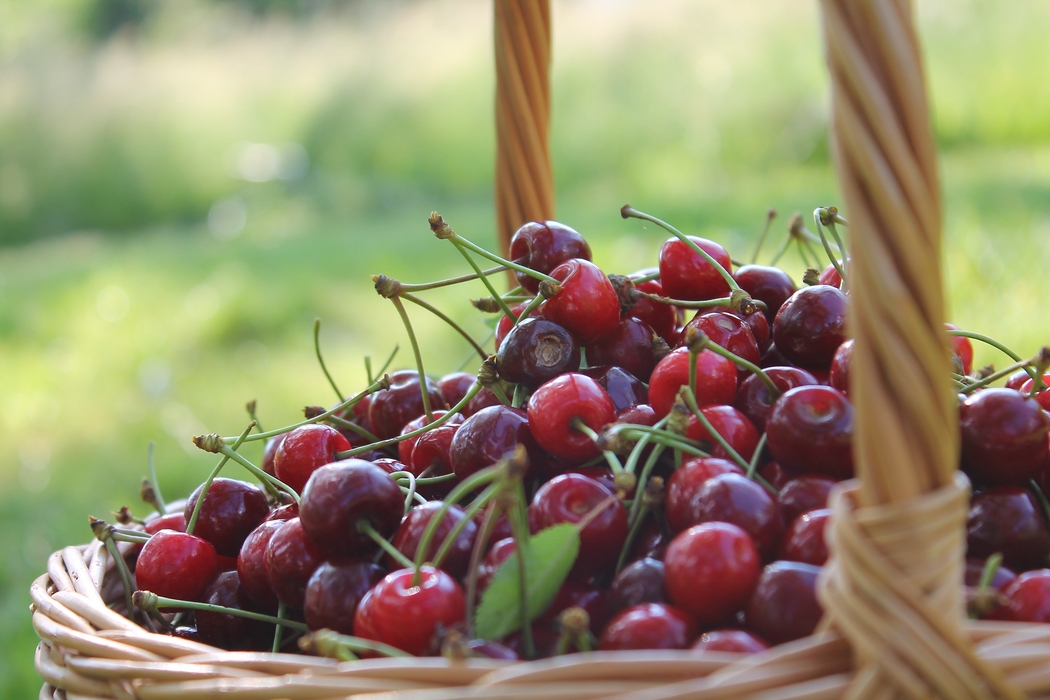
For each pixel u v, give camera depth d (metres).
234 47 4.97
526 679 0.57
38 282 2.65
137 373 1.87
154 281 2.45
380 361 1.68
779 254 0.78
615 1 4.11
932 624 0.57
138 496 1.40
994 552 0.64
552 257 0.71
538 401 0.67
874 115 0.57
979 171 2.31
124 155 3.83
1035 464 0.65
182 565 0.68
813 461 0.65
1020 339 1.22
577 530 0.62
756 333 0.71
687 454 0.66
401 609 0.62
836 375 0.68
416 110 4.04
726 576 0.61
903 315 0.57
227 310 2.04
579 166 3.32
